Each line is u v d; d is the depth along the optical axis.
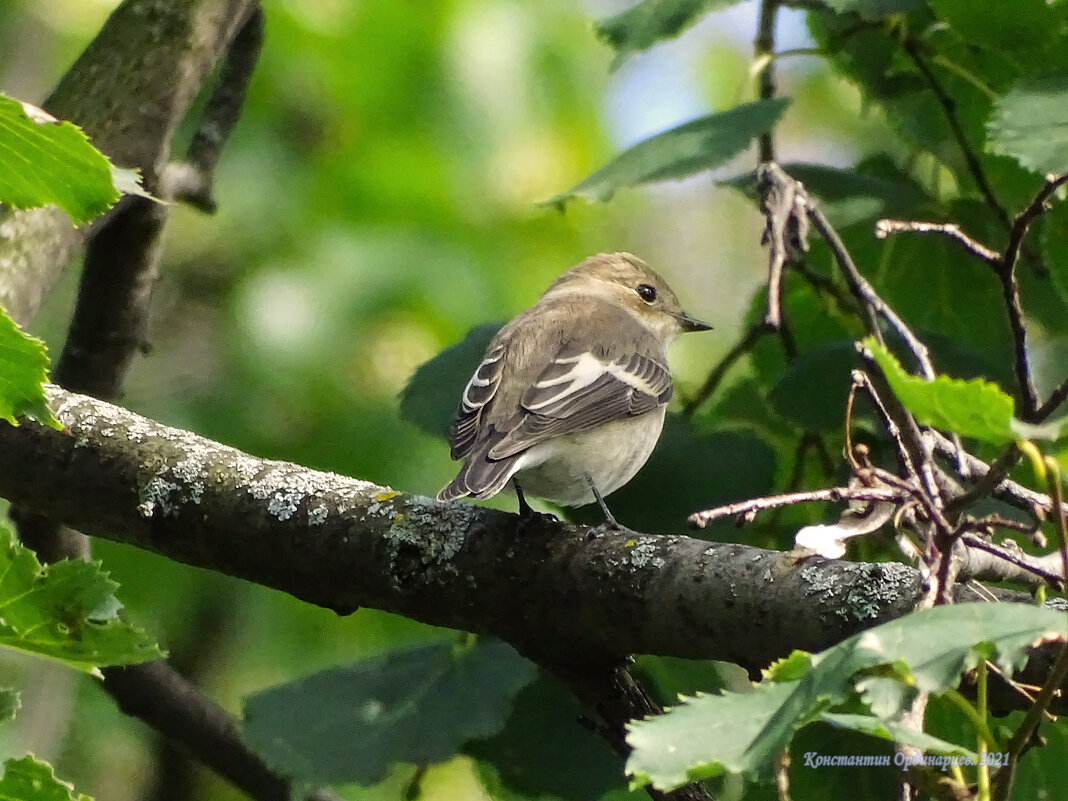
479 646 6.52
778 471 8.31
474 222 12.73
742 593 5.13
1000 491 5.36
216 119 8.65
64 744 11.85
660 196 16.88
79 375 8.32
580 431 7.72
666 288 10.74
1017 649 3.17
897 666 3.21
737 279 16.98
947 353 7.66
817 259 8.81
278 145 12.34
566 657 5.79
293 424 11.34
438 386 8.09
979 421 3.26
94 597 4.01
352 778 5.96
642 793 7.12
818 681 3.30
